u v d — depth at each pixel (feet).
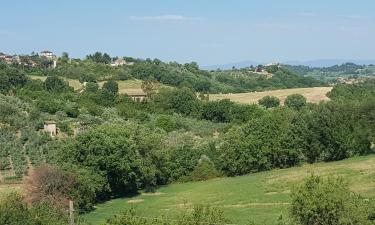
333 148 280.51
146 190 261.03
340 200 98.84
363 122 283.38
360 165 245.65
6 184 229.66
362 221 97.40
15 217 99.66
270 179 242.99
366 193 183.21
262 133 284.61
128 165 242.78
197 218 103.60
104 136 244.22
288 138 283.18
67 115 373.61
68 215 128.06
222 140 306.14
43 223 102.42
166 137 318.04
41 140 284.41
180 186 269.03
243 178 262.67
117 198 244.01
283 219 130.31
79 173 213.66
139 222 98.53
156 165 272.51
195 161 290.35
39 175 194.90
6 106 325.42
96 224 169.37
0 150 266.77
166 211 187.62
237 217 167.43
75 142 238.89
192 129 385.29
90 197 210.38
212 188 239.71
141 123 377.50
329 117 281.13
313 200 99.40
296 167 277.64
